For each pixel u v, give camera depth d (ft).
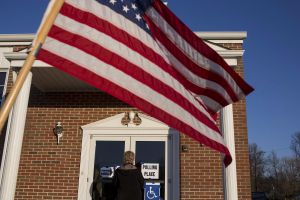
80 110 32.94
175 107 13.43
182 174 30.22
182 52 14.62
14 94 7.90
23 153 31.76
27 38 34.45
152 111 12.63
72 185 30.68
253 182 223.92
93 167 31.24
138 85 12.57
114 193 22.13
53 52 11.30
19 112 26.25
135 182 21.57
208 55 15.05
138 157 31.17
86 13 12.46
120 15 13.30
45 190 30.66
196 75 14.89
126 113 32.50
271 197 202.18
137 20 13.74
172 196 29.86
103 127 32.17
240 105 30.37
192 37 14.83
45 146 31.91
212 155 30.45
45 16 9.40
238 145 29.35
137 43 13.32
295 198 176.45
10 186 24.02
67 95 33.45
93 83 11.52
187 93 14.33
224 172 24.38
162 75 13.57
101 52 12.14
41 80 31.40
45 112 32.99
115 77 12.07
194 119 13.94
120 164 31.12
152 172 30.66
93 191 30.58
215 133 14.48
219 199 29.32
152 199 29.96
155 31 14.14
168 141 31.40
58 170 31.17
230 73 15.55
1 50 34.78
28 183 30.91
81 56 11.69
